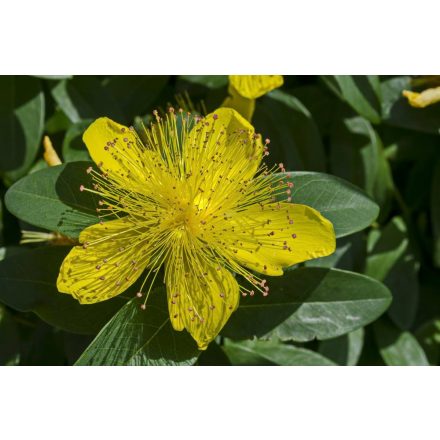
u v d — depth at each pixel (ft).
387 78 1.26
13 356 1.17
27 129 1.22
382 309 1.11
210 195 1.05
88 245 1.03
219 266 1.03
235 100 1.17
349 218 1.09
